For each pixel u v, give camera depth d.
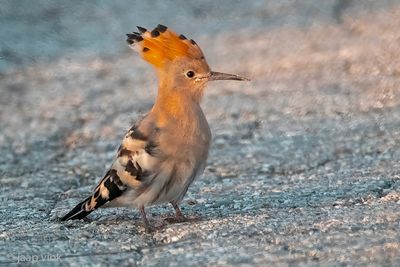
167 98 10.69
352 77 20.06
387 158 14.08
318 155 14.68
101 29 27.09
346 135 15.82
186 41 10.99
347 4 26.91
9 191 13.47
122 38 26.22
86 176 14.36
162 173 10.46
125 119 18.22
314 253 9.34
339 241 9.63
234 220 10.69
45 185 13.80
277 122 17.16
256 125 17.09
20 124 18.14
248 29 25.94
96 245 10.09
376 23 24.48
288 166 14.12
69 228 10.85
